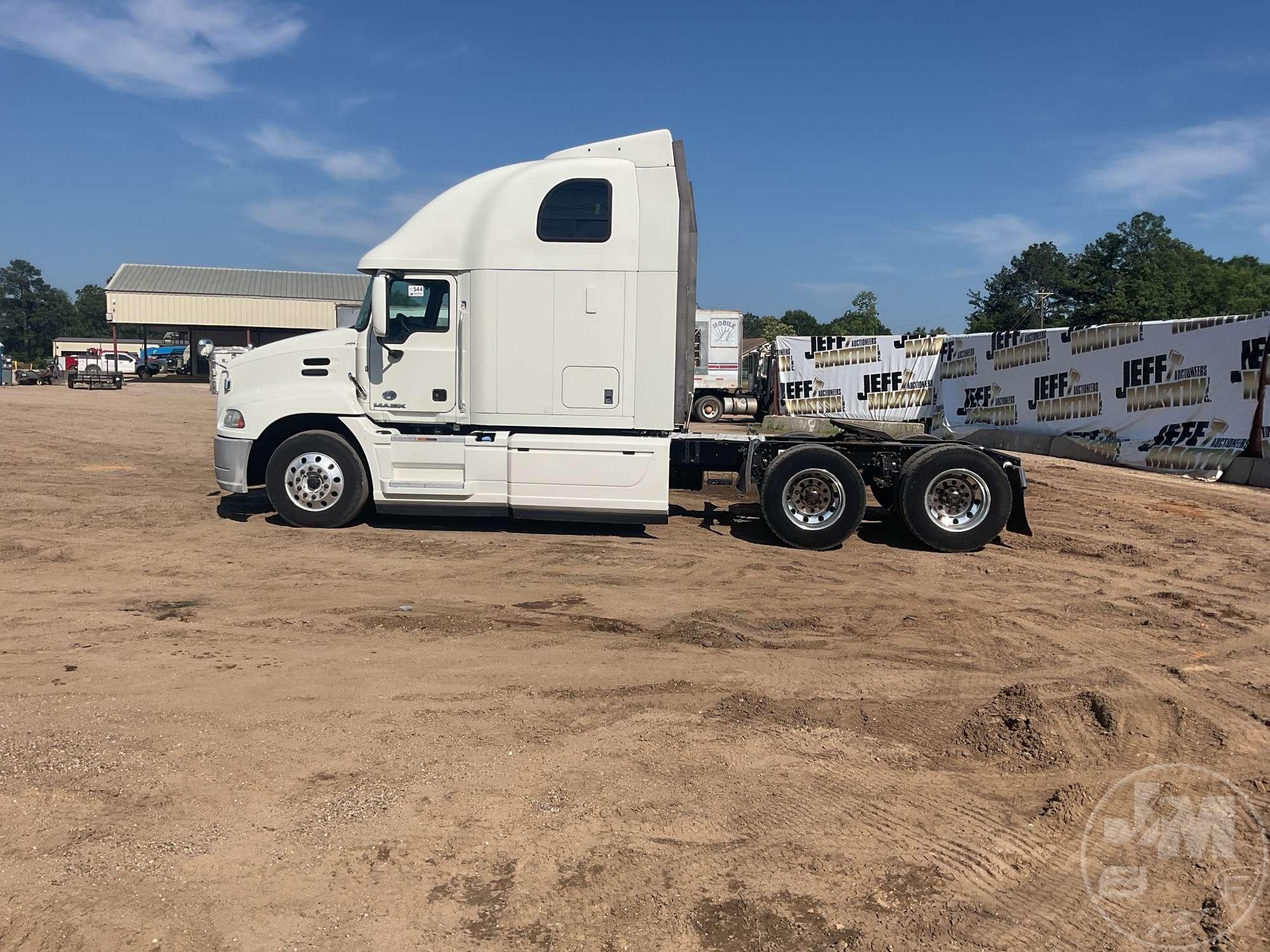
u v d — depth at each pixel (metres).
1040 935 2.94
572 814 3.61
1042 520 10.84
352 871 3.17
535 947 2.79
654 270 8.39
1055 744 4.34
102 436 18.30
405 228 8.58
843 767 4.12
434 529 9.27
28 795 3.60
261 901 2.98
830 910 3.04
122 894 2.99
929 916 3.03
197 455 15.30
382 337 8.58
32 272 144.88
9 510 9.66
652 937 2.86
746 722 4.60
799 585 7.52
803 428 22.70
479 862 3.25
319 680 4.98
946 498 8.98
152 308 55.38
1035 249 89.00
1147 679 5.38
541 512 8.80
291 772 3.89
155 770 3.86
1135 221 74.88
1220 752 4.36
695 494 12.08
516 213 8.39
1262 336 13.98
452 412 8.73
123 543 8.24
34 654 5.23
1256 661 5.77
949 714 4.77
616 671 5.29
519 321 8.49
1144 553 9.06
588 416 8.59
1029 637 6.20
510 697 4.83
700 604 6.80
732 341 28.20
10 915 2.85
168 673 5.01
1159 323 15.81
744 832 3.53
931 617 6.64
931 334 22.86
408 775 3.89
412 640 5.73
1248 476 13.92
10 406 27.11
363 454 9.05
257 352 9.01
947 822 3.66
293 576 7.23
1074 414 17.92
